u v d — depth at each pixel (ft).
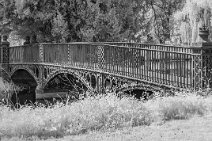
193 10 68.28
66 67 68.49
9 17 91.25
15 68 90.17
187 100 32.65
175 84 42.98
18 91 85.20
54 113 28.45
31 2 86.07
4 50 93.25
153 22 104.99
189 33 69.87
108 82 62.03
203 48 39.91
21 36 98.37
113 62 54.85
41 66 78.84
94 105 29.76
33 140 24.32
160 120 29.01
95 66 59.41
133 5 93.86
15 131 25.82
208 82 39.81
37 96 78.79
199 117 29.76
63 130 26.35
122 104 30.55
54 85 83.71
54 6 88.33
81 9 87.51
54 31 86.38
